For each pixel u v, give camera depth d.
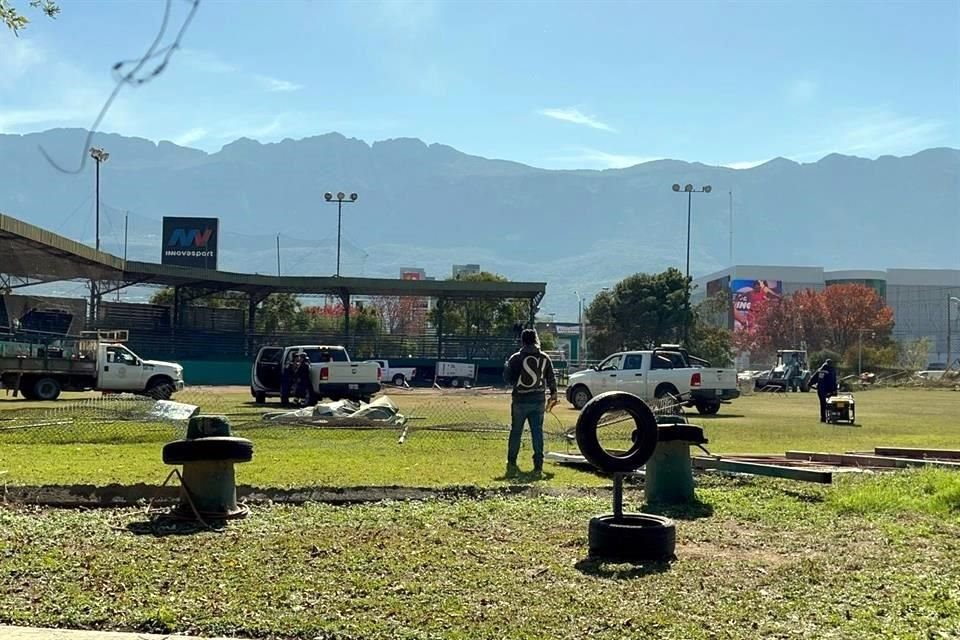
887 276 155.75
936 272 155.50
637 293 80.56
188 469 8.77
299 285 63.88
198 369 60.06
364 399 29.53
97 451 14.87
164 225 74.94
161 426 18.92
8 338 31.50
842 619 5.95
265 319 84.56
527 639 5.50
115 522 8.69
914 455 15.62
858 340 99.19
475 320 86.94
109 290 58.25
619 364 31.42
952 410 35.88
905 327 154.88
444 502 10.10
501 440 17.81
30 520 8.68
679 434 10.13
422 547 7.79
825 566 7.35
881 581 6.91
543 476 12.51
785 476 11.88
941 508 9.99
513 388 13.23
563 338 113.50
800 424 25.48
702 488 11.44
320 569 7.00
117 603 6.09
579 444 7.78
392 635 5.57
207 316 66.00
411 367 66.62
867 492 10.68
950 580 6.95
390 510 9.52
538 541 8.13
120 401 22.92
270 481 11.17
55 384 32.56
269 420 20.39
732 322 127.00
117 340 39.69
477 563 7.28
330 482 11.12
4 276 46.09
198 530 8.39
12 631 5.61
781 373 63.19
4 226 34.66
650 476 10.27
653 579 6.88
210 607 6.02
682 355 31.30
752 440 19.67
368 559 7.33
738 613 6.04
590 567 7.21
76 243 40.94
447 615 5.93
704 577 6.96
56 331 47.28
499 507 9.77
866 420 28.27
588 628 5.71
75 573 6.81
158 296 81.88
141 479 10.98
